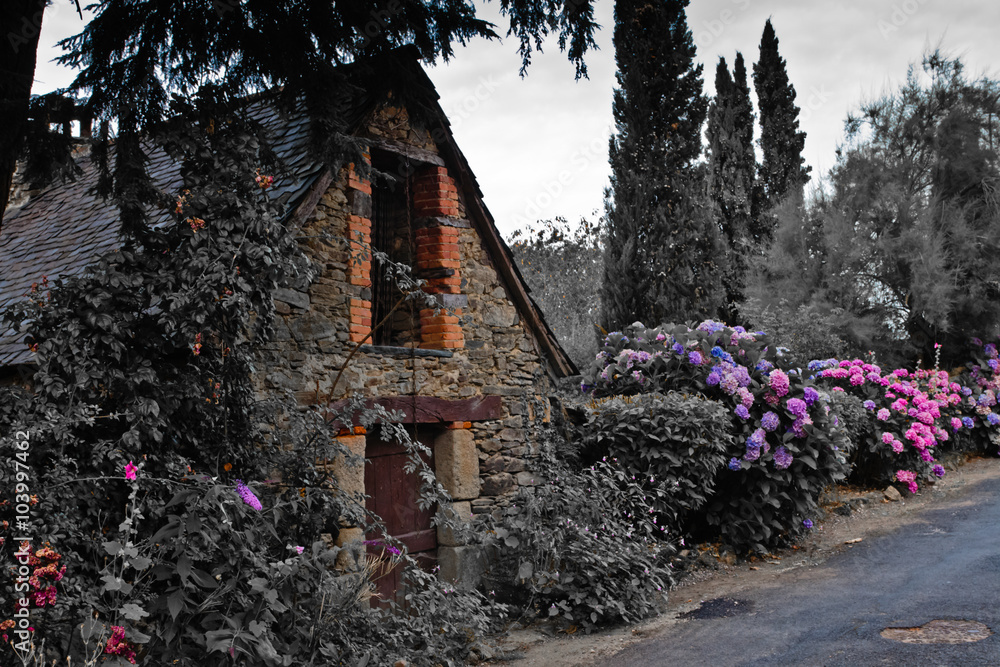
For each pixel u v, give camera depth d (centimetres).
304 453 521
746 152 1673
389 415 571
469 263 730
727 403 820
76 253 669
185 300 427
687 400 780
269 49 477
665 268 1172
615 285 1203
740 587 665
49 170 468
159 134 472
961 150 1247
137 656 378
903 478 966
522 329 780
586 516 679
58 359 404
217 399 466
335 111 509
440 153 714
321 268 590
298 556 452
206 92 472
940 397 1123
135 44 462
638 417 768
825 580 647
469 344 719
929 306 1178
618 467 757
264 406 508
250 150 480
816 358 1205
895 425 1005
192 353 456
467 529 605
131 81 461
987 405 1184
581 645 561
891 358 1259
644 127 1198
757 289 1332
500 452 738
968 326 1262
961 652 436
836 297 1284
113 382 421
